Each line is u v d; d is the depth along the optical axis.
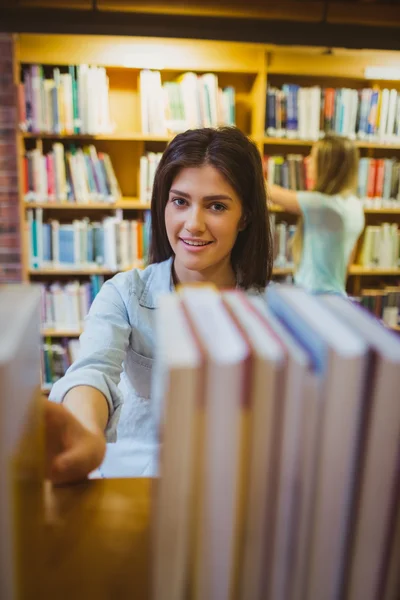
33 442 0.59
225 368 0.45
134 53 3.08
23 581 0.54
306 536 0.52
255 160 1.26
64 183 3.24
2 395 0.45
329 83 3.66
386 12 3.43
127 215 3.64
